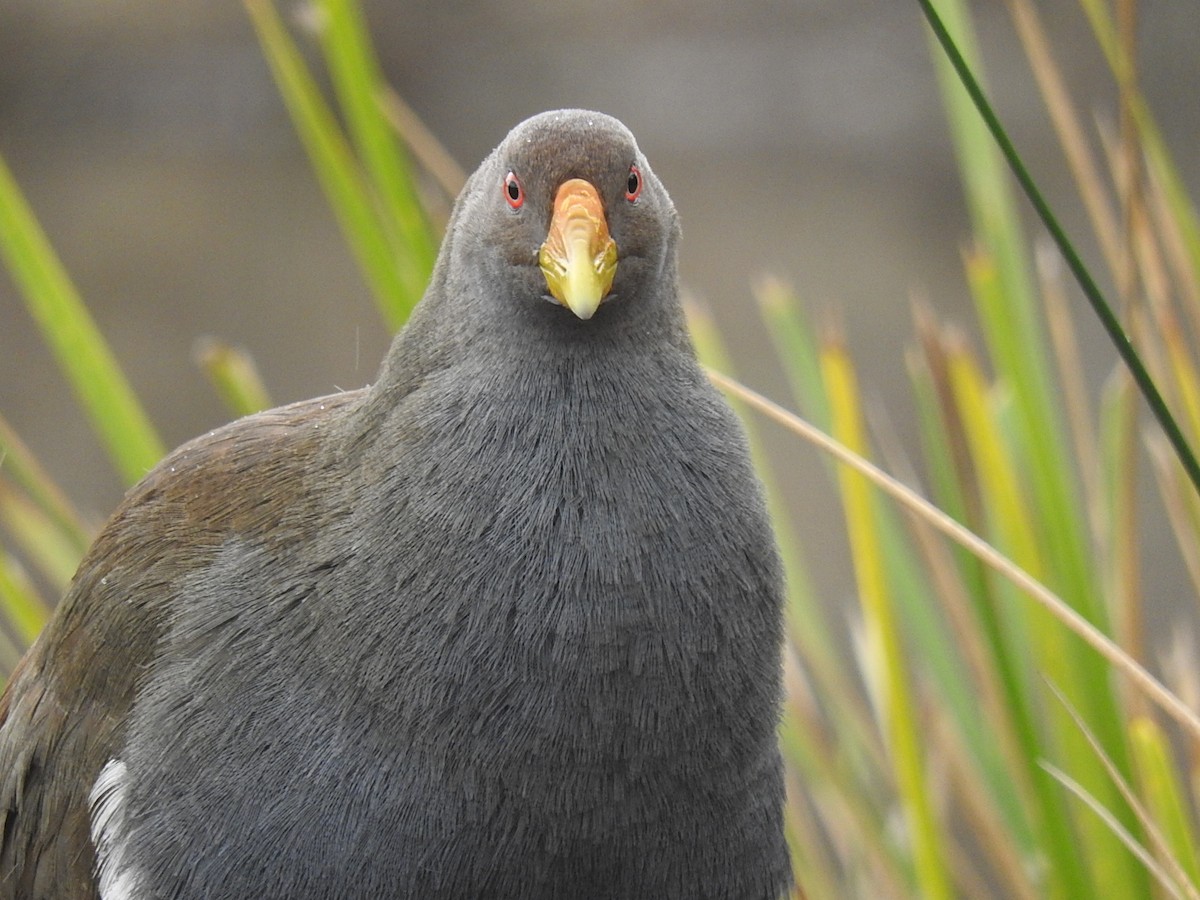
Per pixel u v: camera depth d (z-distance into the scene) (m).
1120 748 6.90
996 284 7.38
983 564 7.10
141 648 5.80
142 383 19.23
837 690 8.06
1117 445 7.27
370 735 5.21
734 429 5.64
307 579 5.40
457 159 23.95
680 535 5.28
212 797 5.34
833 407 6.95
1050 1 24.12
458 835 5.22
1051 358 17.92
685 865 5.45
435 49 25.70
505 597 5.16
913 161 24.08
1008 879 7.41
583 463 5.29
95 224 22.73
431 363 5.59
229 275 21.64
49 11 25.42
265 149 25.38
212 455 6.05
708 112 25.33
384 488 5.35
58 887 6.10
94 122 25.70
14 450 7.32
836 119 25.00
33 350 20.67
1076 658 6.98
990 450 7.18
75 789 5.98
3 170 7.12
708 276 21.02
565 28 25.86
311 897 5.29
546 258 5.27
